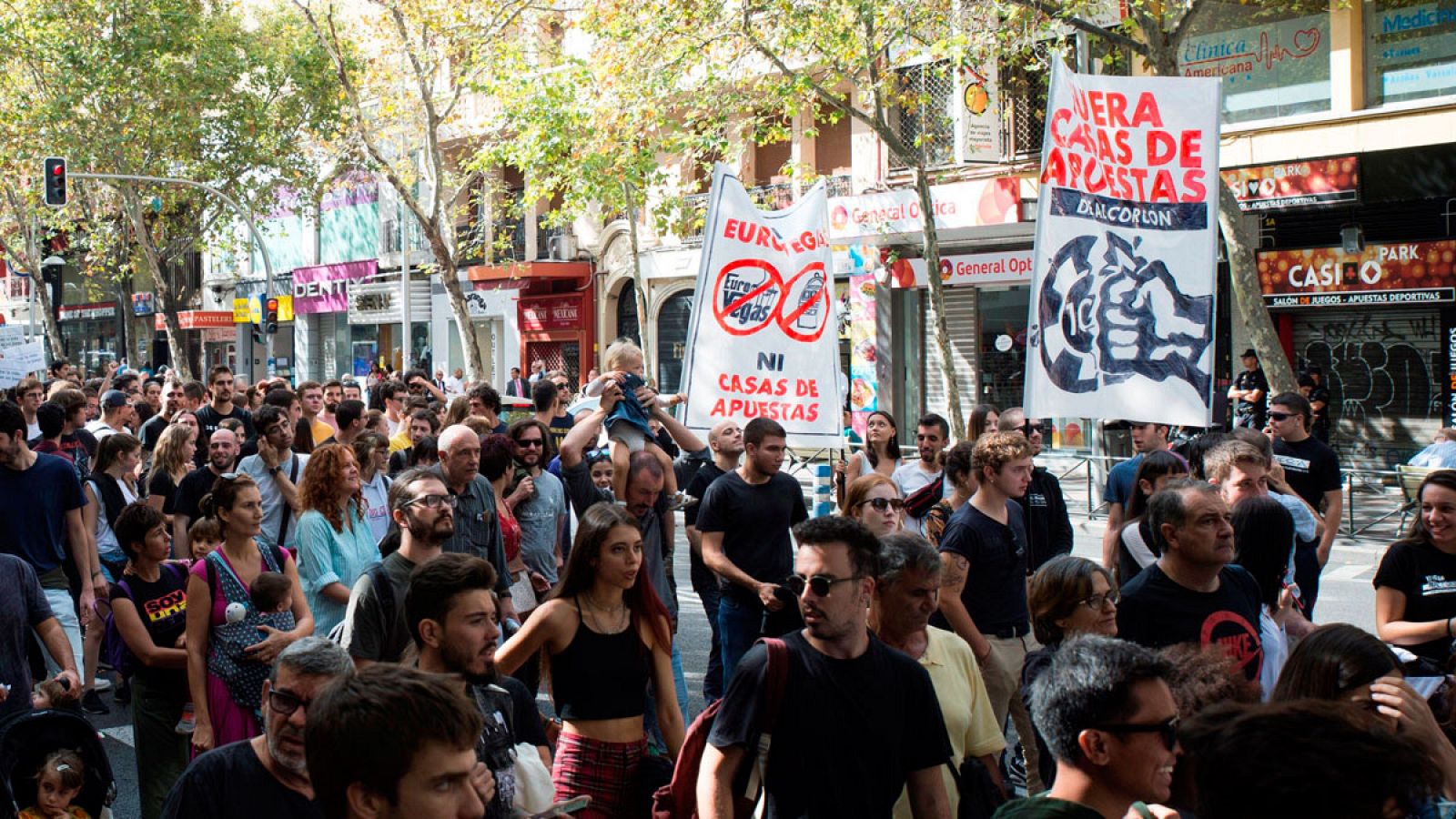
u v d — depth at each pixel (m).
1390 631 6.05
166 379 19.36
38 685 6.45
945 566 6.76
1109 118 8.70
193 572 6.45
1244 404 21.59
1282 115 22.47
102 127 36.88
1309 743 2.33
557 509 8.92
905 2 20.50
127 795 8.04
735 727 4.30
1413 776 2.34
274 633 6.33
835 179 29.14
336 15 29.98
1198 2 17.66
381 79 29.34
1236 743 2.38
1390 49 21.38
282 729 4.00
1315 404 21.55
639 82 23.34
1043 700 3.48
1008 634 6.90
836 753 4.29
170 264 43.97
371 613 5.68
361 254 43.38
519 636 5.49
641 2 22.28
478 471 7.71
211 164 37.78
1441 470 6.11
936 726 4.48
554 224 26.83
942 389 28.69
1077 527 18.34
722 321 10.19
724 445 9.27
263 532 9.27
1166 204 8.73
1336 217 22.41
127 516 6.98
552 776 5.36
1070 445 26.17
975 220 26.00
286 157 39.25
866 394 29.55
